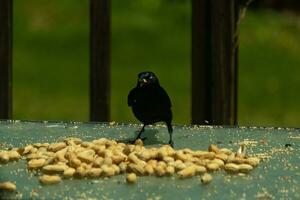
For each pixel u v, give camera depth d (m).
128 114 25.52
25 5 32.06
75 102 26.11
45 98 26.42
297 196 7.77
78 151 8.80
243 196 7.75
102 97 11.41
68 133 10.42
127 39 29.97
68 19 31.45
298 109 26.08
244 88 27.48
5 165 8.75
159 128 10.69
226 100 11.25
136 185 8.07
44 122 11.13
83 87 27.23
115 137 10.18
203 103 11.33
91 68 11.41
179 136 10.23
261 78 28.17
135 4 32.50
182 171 8.34
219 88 11.22
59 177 8.19
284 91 27.28
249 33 30.88
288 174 8.49
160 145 9.74
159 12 32.06
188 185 8.08
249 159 8.78
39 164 8.56
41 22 31.34
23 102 26.05
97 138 10.12
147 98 9.55
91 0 11.33
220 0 11.14
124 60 28.62
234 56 11.34
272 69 28.88
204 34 11.25
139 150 8.87
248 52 29.92
